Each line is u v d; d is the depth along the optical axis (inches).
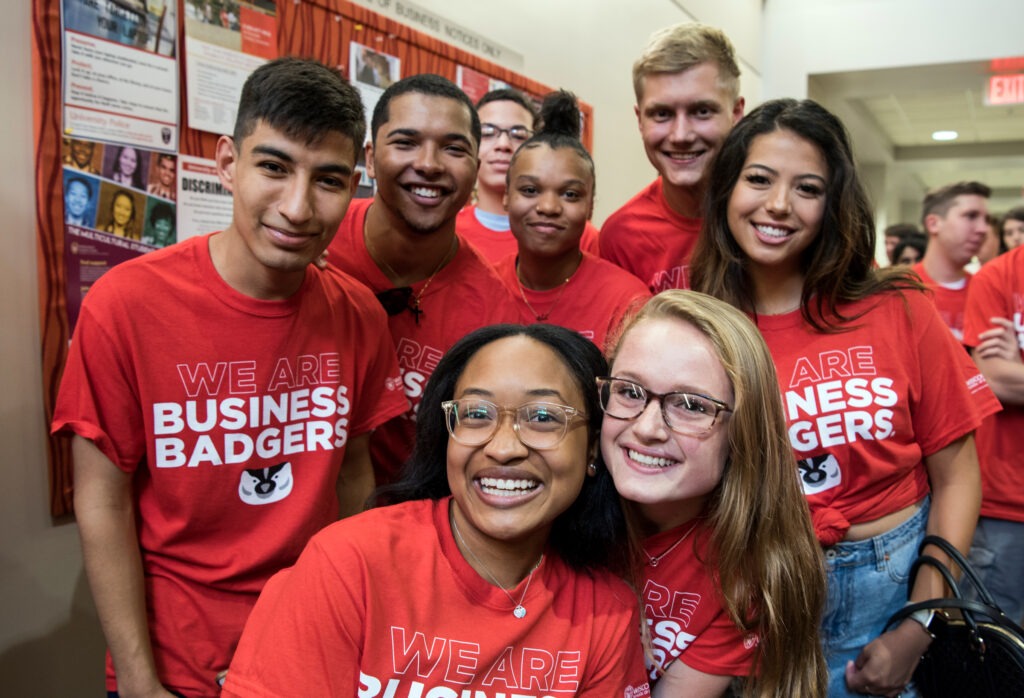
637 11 175.0
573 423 43.9
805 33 229.6
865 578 58.9
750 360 47.4
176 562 50.3
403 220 64.2
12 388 63.5
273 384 51.0
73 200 65.5
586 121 155.2
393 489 49.9
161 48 71.5
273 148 46.0
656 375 46.9
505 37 128.1
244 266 49.4
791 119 59.0
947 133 348.8
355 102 49.6
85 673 70.9
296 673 39.6
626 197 176.4
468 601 42.6
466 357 47.1
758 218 59.7
